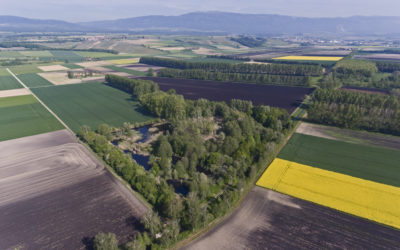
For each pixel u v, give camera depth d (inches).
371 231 2274.9
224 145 3469.5
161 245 2074.3
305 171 3221.0
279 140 3811.5
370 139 4138.8
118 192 2812.5
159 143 3750.0
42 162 3464.6
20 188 2891.2
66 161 3486.7
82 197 2731.3
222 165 3181.6
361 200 2677.2
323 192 2812.5
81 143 4037.9
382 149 3791.8
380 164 3373.5
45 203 2640.3
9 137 4244.6
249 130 4040.4
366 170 3235.7
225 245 2135.8
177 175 3024.1
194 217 2234.3
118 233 2249.0
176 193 2822.3
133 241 2066.9
